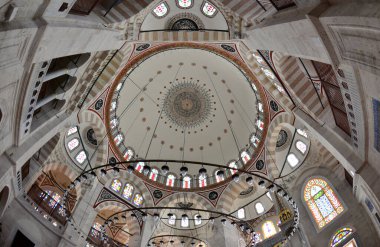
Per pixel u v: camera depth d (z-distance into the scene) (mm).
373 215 11656
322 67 11117
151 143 21031
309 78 12703
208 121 21656
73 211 15008
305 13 7895
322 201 14477
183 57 19875
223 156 20703
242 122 20734
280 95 15609
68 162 16125
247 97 19984
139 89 20359
